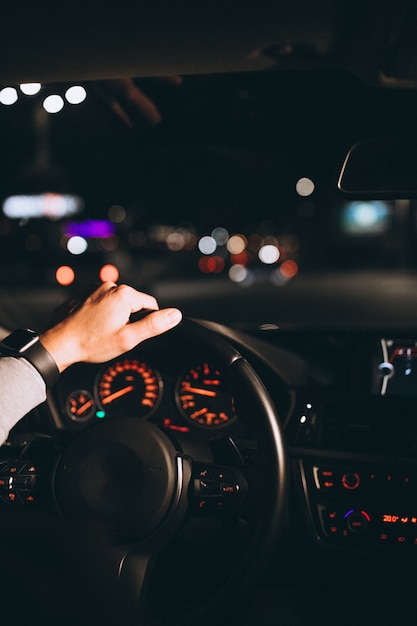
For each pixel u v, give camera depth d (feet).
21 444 6.68
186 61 7.36
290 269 119.34
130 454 5.49
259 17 6.24
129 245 73.05
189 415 7.62
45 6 6.09
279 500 5.68
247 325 8.82
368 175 7.34
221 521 5.96
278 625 7.52
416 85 7.60
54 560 5.71
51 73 7.68
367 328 8.02
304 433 7.12
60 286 67.62
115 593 5.49
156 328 4.40
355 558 6.79
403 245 128.47
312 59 7.29
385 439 7.00
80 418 7.73
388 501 6.70
